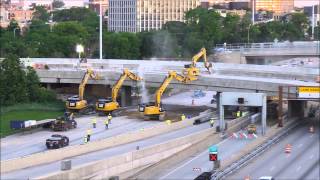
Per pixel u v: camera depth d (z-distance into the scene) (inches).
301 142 7859.3
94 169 5816.9
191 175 6003.9
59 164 6161.4
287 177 6117.1
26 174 5713.6
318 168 6486.2
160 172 6176.2
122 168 6210.6
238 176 6107.3
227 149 7253.9
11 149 7436.0
